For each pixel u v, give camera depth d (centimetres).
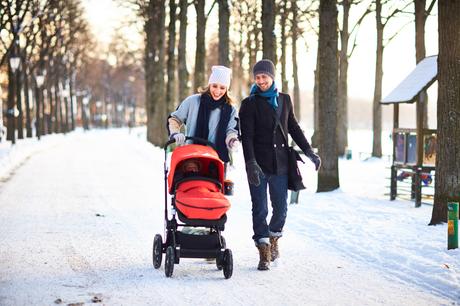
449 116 1252
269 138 941
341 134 4206
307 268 962
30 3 4578
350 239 1179
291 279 889
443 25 1228
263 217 945
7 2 4078
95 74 12756
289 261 1012
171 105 4512
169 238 921
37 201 1789
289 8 3897
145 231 1301
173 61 4484
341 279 891
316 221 1393
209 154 889
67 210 1609
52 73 7494
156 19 5203
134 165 3266
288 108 959
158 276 901
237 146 915
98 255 1051
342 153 4203
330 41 1944
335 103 1970
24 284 840
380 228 1279
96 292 805
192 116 949
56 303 746
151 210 1622
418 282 875
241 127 927
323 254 1071
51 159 3734
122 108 15462
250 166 903
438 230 1234
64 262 991
